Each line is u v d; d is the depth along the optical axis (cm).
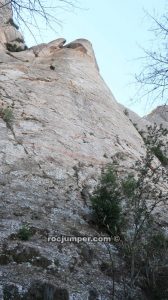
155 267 902
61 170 1291
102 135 1623
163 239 978
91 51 2358
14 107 1562
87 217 1095
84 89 1920
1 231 909
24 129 1444
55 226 1005
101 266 913
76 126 1596
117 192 1096
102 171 1316
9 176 1177
